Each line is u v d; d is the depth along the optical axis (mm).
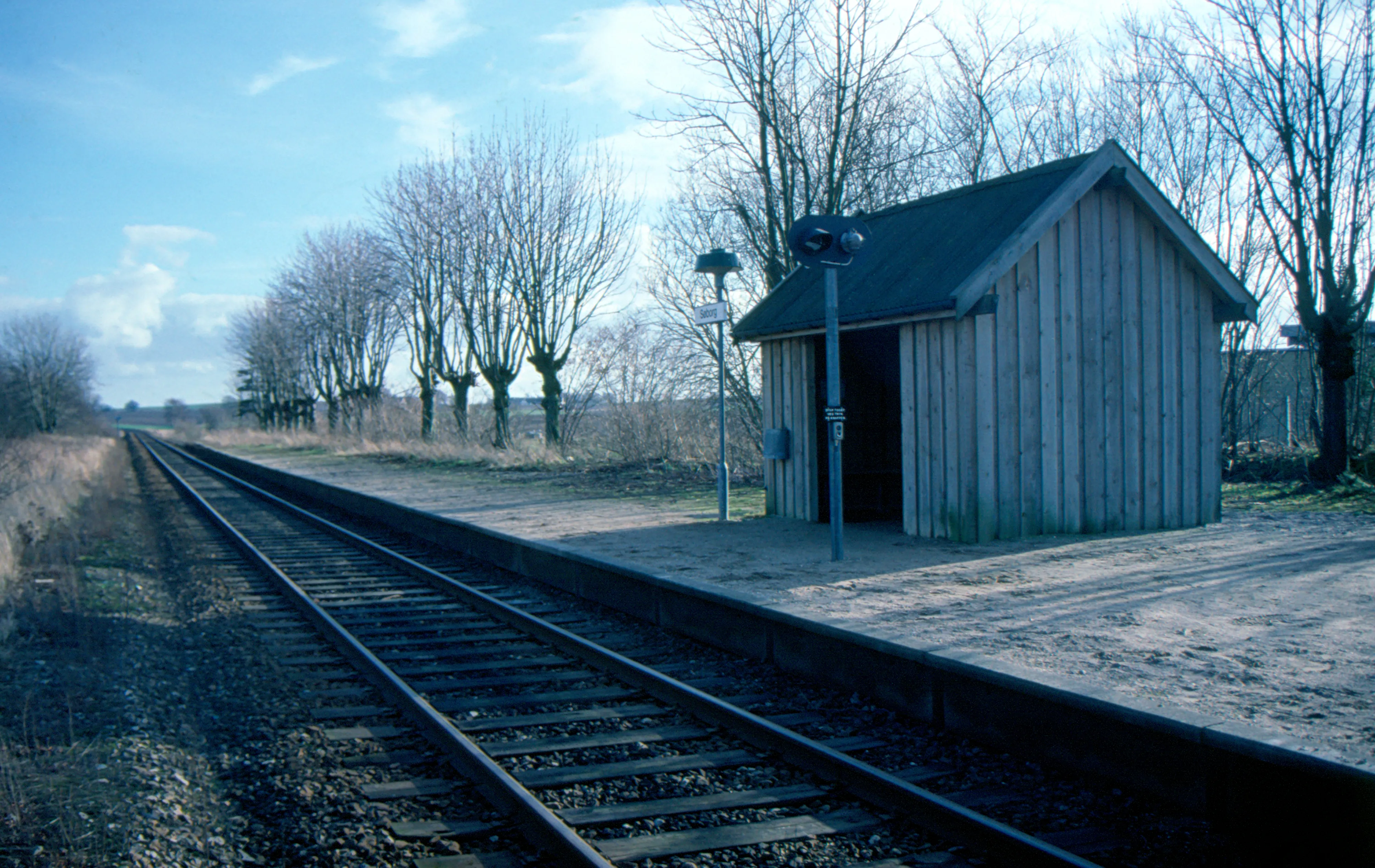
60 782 4820
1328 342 16438
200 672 7402
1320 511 12758
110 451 54125
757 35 19344
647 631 8547
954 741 5395
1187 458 11516
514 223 30094
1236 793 4039
